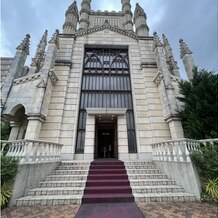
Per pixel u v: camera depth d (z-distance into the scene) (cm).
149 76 1403
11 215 461
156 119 1226
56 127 1162
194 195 593
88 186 667
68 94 1307
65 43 1522
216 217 441
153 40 1577
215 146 657
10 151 662
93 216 449
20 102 1166
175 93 1241
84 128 1229
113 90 1402
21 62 1402
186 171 646
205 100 809
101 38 1612
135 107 1296
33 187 642
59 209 504
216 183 581
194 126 839
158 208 507
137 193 618
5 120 1216
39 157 718
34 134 1005
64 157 1090
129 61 1523
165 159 806
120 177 750
